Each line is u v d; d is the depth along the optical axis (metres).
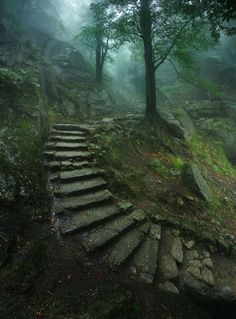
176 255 5.24
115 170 7.01
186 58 10.55
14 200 5.05
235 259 6.00
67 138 7.61
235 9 4.57
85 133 8.25
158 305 3.99
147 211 6.21
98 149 7.46
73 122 10.05
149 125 10.27
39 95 8.05
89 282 4.01
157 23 9.40
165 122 11.48
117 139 8.84
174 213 6.72
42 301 3.55
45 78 10.93
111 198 5.88
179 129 11.45
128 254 4.63
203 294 4.47
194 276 4.87
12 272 3.92
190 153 10.78
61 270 4.11
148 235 5.44
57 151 6.95
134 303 3.80
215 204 7.95
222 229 6.96
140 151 9.09
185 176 8.30
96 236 4.79
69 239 4.68
